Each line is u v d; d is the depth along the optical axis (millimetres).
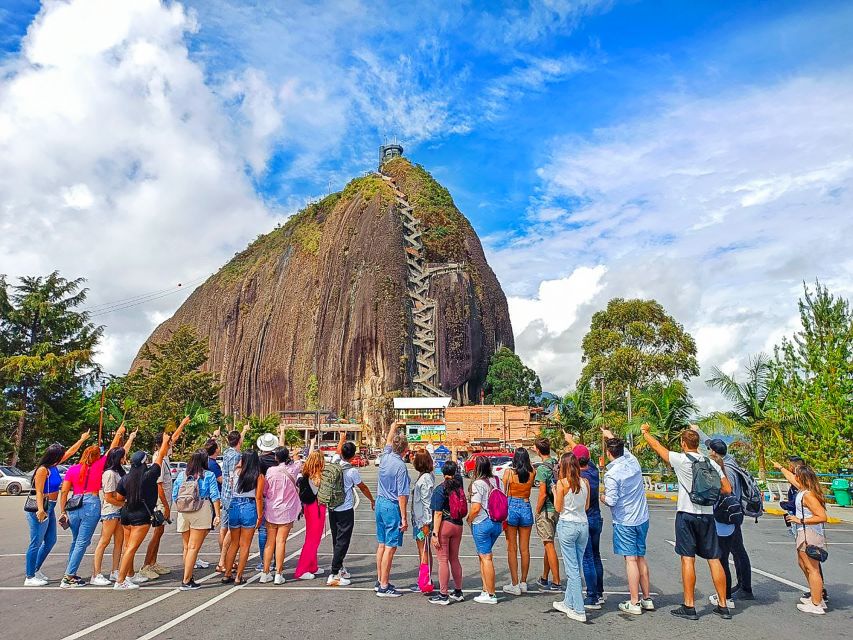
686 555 7238
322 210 153375
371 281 115688
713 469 7223
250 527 8828
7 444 38688
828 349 25656
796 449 25703
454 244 124688
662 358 44656
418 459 8594
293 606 7539
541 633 6496
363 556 11461
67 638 6215
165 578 9297
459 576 7949
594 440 40688
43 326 43031
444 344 111750
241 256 181500
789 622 7031
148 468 8695
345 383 112062
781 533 15109
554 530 8508
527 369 111312
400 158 146375
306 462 9562
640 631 6629
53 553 11828
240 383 150625
